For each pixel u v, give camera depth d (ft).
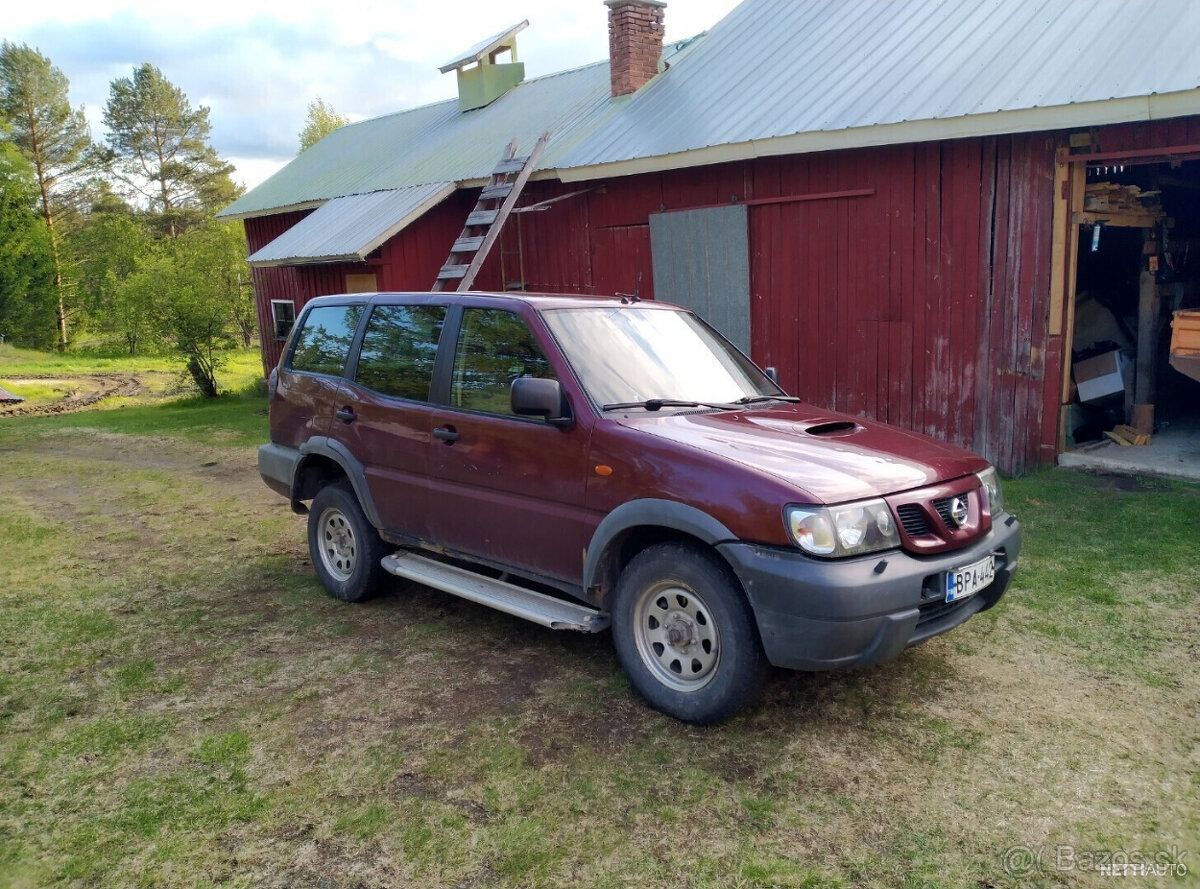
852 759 11.32
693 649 12.08
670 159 31.55
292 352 19.13
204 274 64.08
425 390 15.55
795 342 30.83
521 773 11.18
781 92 31.53
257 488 29.96
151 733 12.42
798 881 9.10
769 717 12.42
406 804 10.59
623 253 36.47
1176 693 12.84
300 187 56.44
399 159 51.39
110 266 152.56
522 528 13.84
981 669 13.74
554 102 46.32
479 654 14.92
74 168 159.94
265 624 16.61
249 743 12.09
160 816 10.44
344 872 9.42
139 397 77.51
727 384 15.17
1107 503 21.59
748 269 31.81
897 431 14.03
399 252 42.32
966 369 26.58
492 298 15.03
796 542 10.69
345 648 15.34
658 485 11.94
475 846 9.78
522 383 12.64
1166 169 27.45
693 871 9.29
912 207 27.07
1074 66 23.53
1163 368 31.14
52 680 14.28
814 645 10.69
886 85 27.78
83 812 10.57
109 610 17.60
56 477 33.47
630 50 39.45
